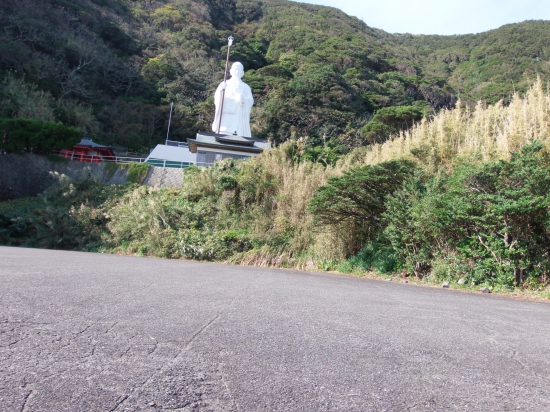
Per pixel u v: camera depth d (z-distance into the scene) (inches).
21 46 1732.3
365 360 109.1
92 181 961.5
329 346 119.8
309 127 1989.4
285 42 3058.6
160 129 2043.6
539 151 360.8
